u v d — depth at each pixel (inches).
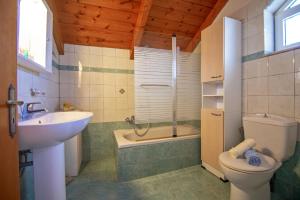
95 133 100.5
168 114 103.2
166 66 100.6
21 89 46.0
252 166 47.8
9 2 27.9
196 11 90.4
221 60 71.9
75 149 77.8
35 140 32.4
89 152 99.2
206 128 81.4
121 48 105.5
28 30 53.4
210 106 87.0
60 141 37.7
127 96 107.2
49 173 41.5
